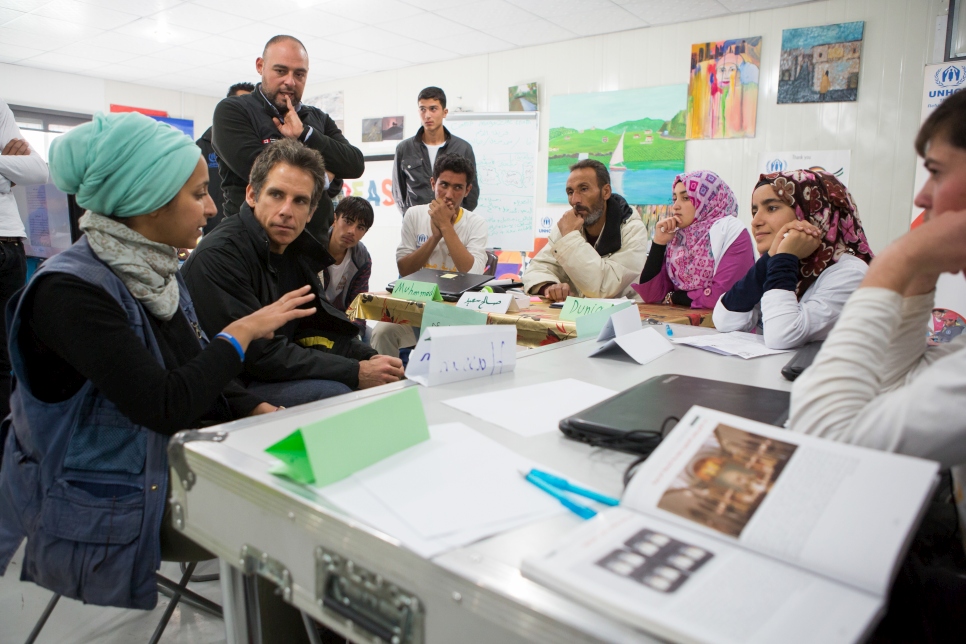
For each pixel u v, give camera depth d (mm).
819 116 3939
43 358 899
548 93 4953
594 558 431
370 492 558
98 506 878
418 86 5664
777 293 1308
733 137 4238
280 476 587
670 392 854
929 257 543
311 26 4562
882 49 3707
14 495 924
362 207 2689
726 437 546
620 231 2438
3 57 5457
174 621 1356
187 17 4410
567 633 388
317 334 1683
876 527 423
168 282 1049
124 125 932
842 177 3904
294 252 1620
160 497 898
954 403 477
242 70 5879
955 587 649
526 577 429
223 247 1413
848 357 553
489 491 567
